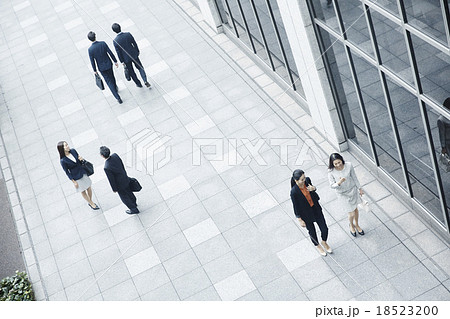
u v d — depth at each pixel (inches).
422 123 316.5
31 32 691.4
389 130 358.3
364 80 355.9
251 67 531.2
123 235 427.8
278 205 409.4
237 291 368.5
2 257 443.5
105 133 517.3
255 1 466.6
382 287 343.0
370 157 403.5
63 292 403.5
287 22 398.9
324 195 404.2
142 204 445.4
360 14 322.0
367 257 360.5
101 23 655.8
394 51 307.3
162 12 640.4
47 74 613.6
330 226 384.8
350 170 342.3
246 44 534.6
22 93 598.5
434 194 343.0
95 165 489.7
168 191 447.8
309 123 460.1
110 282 400.2
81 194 460.4
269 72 508.4
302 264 370.6
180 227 419.2
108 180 446.3
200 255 396.8
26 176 504.1
